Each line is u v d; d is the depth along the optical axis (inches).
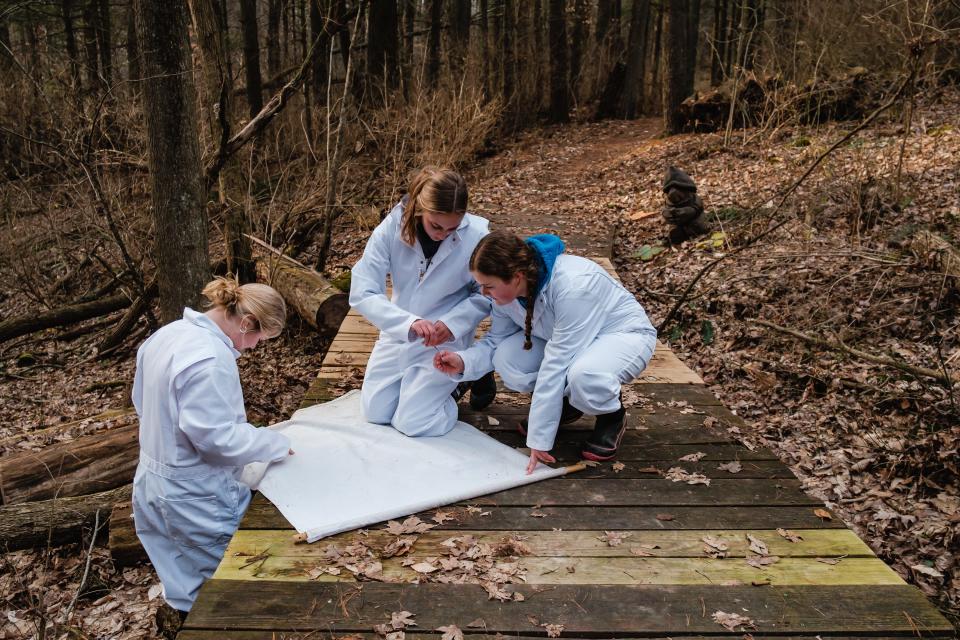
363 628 93.8
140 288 314.5
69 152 303.6
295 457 135.3
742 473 137.0
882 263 250.2
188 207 218.4
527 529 117.6
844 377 207.8
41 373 339.0
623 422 142.9
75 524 170.9
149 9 203.6
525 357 142.2
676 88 611.8
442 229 132.0
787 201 328.8
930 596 129.5
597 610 97.6
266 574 104.6
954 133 383.9
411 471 132.0
